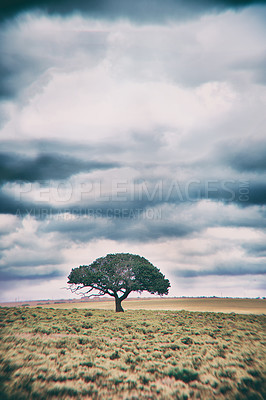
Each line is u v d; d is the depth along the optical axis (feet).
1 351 77.25
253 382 69.15
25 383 61.05
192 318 143.84
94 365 74.02
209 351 89.51
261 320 143.23
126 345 92.27
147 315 152.97
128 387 63.93
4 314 121.90
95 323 119.55
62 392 59.06
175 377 70.64
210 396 61.93
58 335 95.35
